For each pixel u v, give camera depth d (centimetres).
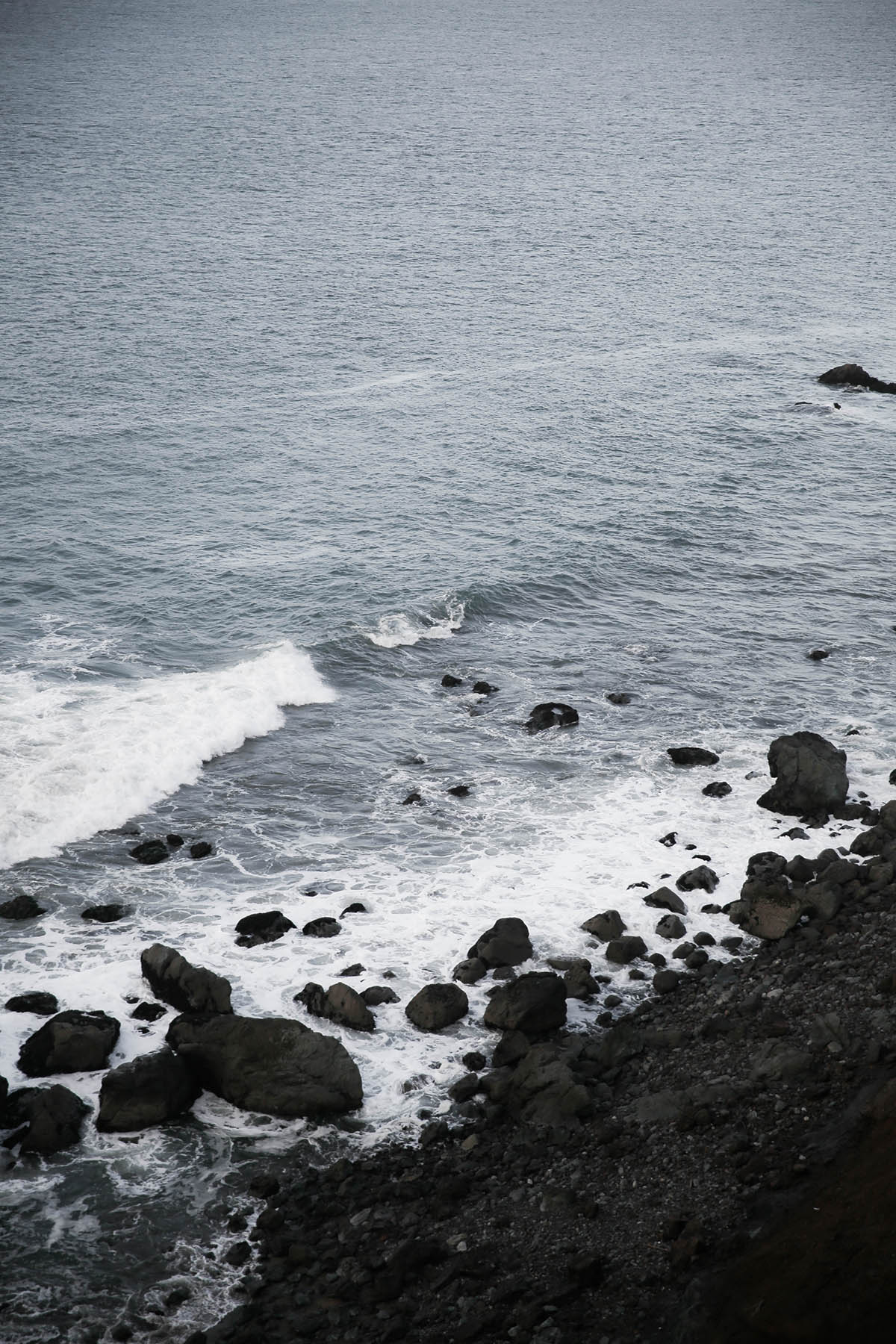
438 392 6950
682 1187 1717
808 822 2964
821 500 5500
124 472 5528
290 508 5169
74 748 3114
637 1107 1928
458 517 5122
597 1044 2130
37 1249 1700
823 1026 2041
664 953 2461
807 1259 1491
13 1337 1553
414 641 4012
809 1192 1634
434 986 2256
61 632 3897
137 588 4291
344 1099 1995
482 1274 1606
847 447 6244
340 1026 2211
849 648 4072
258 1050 2008
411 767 3231
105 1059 2072
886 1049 1941
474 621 4191
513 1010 2194
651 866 2767
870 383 7288
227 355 7525
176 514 5053
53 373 6950
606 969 2400
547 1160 1842
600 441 6191
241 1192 1825
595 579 4556
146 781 3025
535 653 3978
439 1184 1814
